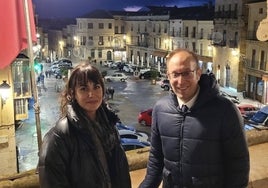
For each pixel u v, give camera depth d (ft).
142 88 136.87
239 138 9.06
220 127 9.03
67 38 252.21
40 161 7.64
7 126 49.60
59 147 7.64
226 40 136.36
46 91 123.24
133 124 84.23
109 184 8.23
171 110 9.59
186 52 9.32
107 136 8.43
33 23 20.54
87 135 7.95
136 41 223.92
